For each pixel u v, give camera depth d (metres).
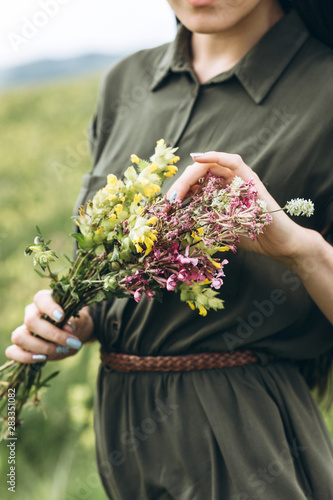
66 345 1.43
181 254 1.19
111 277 1.20
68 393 3.12
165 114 1.48
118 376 1.48
